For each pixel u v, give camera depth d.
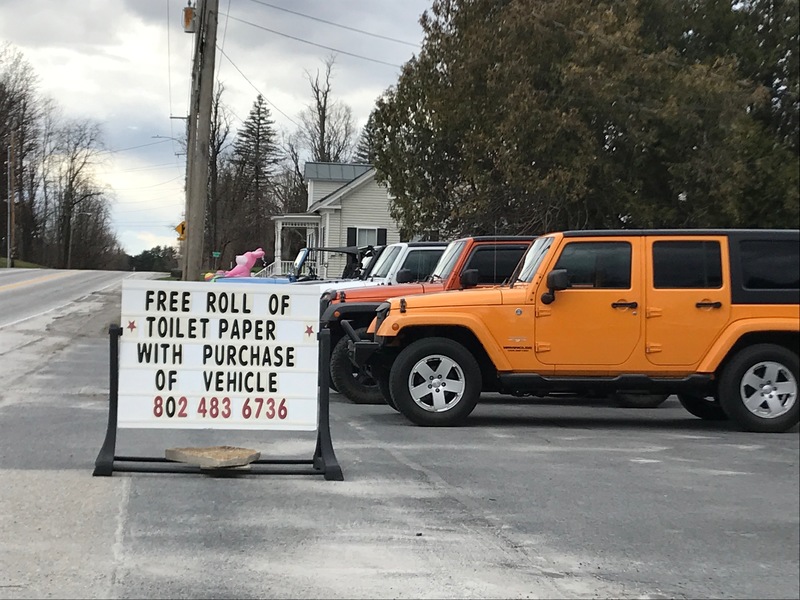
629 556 5.29
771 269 9.44
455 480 7.04
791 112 23.34
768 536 5.72
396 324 9.45
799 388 9.41
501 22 20.17
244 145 84.12
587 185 19.91
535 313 9.36
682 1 22.41
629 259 9.38
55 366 14.83
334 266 42.19
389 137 24.09
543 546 5.44
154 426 6.90
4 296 31.86
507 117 19.78
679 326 9.32
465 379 9.52
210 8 20.77
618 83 18.83
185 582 4.68
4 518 5.75
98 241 112.81
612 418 10.81
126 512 5.94
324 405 7.14
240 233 81.00
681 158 20.03
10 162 71.62
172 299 6.96
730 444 8.78
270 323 7.04
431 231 23.91
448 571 4.94
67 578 4.70
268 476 7.06
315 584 4.70
